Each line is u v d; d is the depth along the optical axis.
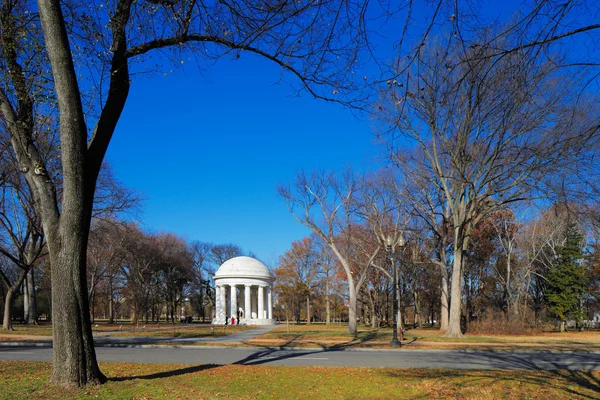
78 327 9.73
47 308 72.81
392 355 20.14
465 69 8.15
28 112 11.27
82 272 9.94
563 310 46.59
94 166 10.28
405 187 35.56
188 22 10.10
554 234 42.56
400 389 10.60
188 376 11.63
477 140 24.36
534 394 10.15
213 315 81.06
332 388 10.62
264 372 12.89
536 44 5.45
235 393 9.65
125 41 10.46
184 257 68.19
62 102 9.69
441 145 26.91
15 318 69.25
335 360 17.69
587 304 54.41
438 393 10.16
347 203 37.78
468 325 37.62
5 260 62.88
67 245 9.77
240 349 23.33
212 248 81.94
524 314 40.84
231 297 60.28
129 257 56.38
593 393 10.35
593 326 64.75
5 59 11.41
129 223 45.78
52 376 9.66
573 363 17.12
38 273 60.84
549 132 15.29
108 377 10.81
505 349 23.19
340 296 72.94
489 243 50.38
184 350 22.64
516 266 47.03
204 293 84.25
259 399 9.23
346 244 40.41
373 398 9.59
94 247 48.31
